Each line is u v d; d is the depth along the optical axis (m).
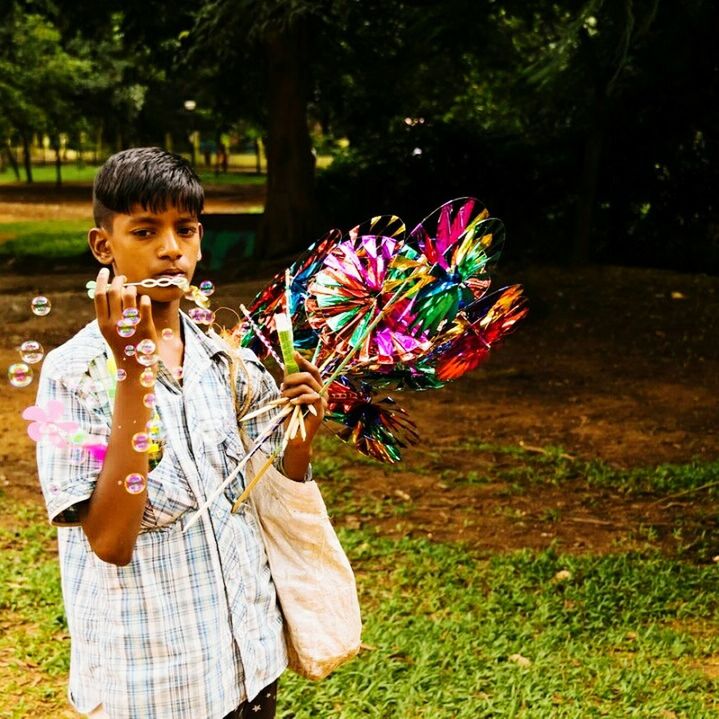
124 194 1.87
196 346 2.03
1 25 20.80
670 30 13.70
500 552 5.59
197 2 16.67
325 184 17.80
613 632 4.56
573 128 16.12
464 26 14.69
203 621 1.89
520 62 16.97
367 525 5.98
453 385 9.66
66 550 1.94
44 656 4.18
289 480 2.08
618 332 11.77
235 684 1.94
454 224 2.22
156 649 1.86
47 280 16.36
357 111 19.88
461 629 4.52
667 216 15.84
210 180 46.44
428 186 17.11
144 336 1.72
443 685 4.01
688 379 9.95
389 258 2.21
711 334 11.62
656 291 13.30
